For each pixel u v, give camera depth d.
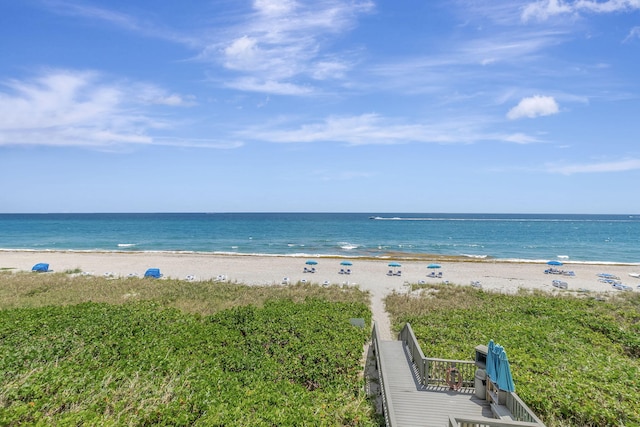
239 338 17.00
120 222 170.62
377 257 58.94
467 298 29.52
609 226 149.12
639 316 22.62
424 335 18.09
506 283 39.00
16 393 9.96
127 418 9.22
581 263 54.50
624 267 51.22
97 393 10.45
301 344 16.47
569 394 11.24
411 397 11.39
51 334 15.64
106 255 59.25
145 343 15.12
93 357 13.64
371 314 24.33
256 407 10.36
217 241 85.00
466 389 11.84
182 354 14.31
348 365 14.46
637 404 10.81
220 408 9.97
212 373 12.53
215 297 29.12
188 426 9.25
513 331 18.59
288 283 36.84
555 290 35.31
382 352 14.18
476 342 17.08
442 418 10.16
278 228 129.62
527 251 69.94
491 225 156.00
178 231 114.19
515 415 9.61
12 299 26.94
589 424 10.27
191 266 48.28
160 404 9.94
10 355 12.88
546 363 13.91
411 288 34.47
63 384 10.70
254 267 47.56
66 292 29.69
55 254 60.34
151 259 54.72
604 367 13.78
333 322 20.27
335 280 39.47
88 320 17.88
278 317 20.86
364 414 10.75
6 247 73.56
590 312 23.38
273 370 13.70
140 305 22.45
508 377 10.08
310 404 11.13
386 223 170.50
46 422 8.69
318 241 86.00
